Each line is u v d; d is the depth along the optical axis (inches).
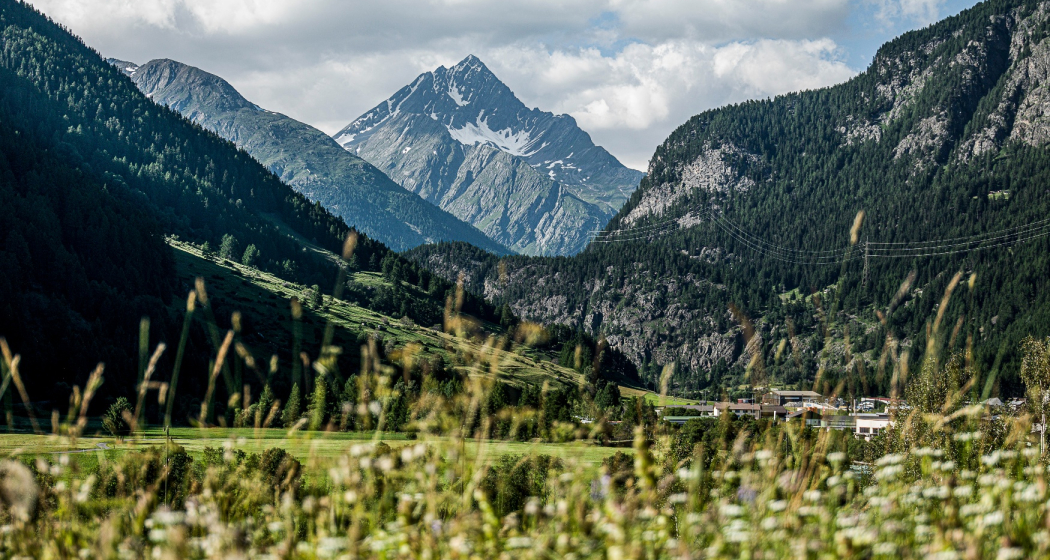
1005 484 151.3
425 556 134.2
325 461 145.2
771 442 163.5
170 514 142.9
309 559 139.3
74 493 152.6
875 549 134.5
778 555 136.0
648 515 135.9
